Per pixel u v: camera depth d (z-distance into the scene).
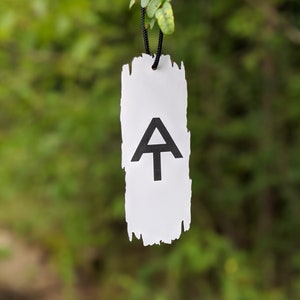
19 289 5.16
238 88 4.25
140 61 1.23
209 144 4.42
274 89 4.23
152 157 1.25
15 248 5.56
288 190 4.17
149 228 1.25
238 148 4.52
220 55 4.32
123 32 4.11
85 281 5.15
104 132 4.25
